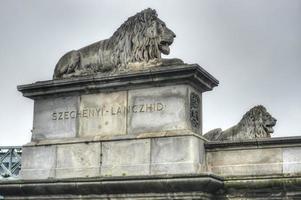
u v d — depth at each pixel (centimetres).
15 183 1459
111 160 1416
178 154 1346
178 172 1336
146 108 1412
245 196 1340
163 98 1398
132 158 1394
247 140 1375
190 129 1372
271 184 1315
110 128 1445
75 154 1461
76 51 1549
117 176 1361
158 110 1398
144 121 1409
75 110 1495
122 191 1358
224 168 1389
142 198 1340
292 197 1304
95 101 1476
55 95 1526
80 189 1395
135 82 1424
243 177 1338
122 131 1429
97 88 1470
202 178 1276
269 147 1363
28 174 1503
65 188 1408
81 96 1495
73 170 1454
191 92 1396
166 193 1318
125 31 1491
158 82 1403
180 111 1373
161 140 1370
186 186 1293
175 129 1370
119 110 1443
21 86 1550
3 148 2308
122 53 1480
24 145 1525
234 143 1383
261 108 2075
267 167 1355
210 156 1408
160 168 1359
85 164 1444
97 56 1516
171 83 1394
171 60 1421
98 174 1422
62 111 1510
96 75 1459
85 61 1530
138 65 1452
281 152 1352
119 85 1444
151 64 1436
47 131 1518
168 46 1468
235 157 1385
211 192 1332
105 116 1456
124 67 1469
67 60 1543
